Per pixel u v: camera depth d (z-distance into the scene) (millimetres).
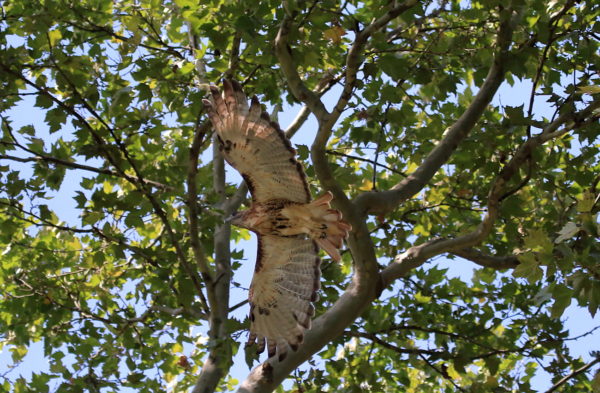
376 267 12148
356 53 10922
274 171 9039
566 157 15641
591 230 9727
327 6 11539
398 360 15977
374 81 13375
